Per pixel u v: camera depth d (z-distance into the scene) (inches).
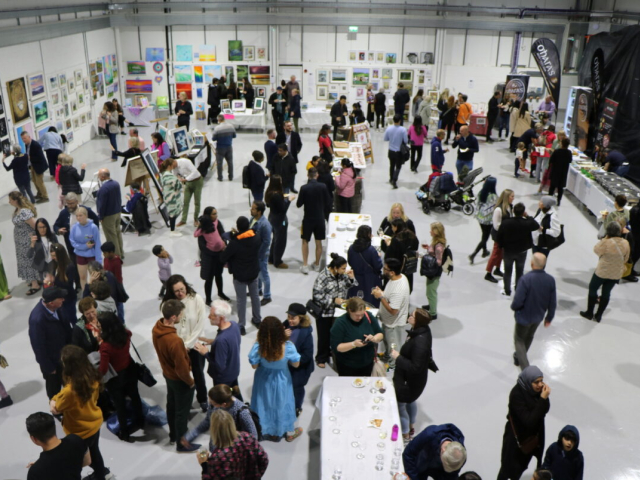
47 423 135.9
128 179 372.8
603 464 185.8
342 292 221.0
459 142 429.4
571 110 544.7
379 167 523.5
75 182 357.1
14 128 436.1
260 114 621.3
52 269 228.8
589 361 241.8
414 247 250.2
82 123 579.5
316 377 225.1
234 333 183.6
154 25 661.9
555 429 201.8
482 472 180.7
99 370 174.4
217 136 459.8
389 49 697.6
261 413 187.6
